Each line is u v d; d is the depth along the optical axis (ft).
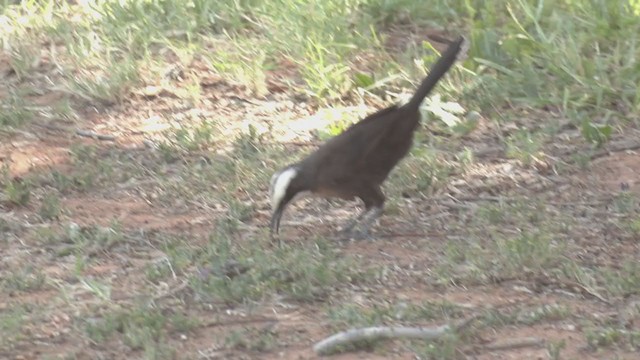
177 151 51.31
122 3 64.75
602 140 50.52
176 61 59.67
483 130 52.54
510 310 36.88
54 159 51.19
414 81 55.67
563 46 55.42
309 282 38.78
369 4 61.82
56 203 46.03
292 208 46.32
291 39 59.21
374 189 43.29
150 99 56.70
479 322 35.68
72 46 60.23
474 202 46.29
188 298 38.45
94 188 48.47
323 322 36.55
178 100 56.49
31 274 40.65
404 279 39.63
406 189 47.01
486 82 55.01
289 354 34.60
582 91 53.98
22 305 38.01
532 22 58.80
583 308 37.19
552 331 35.53
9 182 48.01
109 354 34.94
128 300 38.50
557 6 59.52
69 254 42.37
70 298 38.50
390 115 42.98
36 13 65.72
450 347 33.88
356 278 39.37
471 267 39.70
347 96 55.72
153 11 63.41
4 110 55.21
